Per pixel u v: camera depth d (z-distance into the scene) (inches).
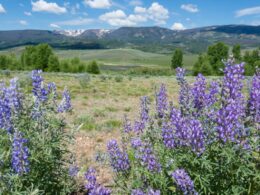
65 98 231.0
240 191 170.1
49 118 215.3
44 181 205.0
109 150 195.3
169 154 177.3
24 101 215.2
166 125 183.2
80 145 391.5
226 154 160.6
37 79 214.8
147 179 183.6
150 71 3351.4
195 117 188.4
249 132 170.4
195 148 164.7
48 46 3097.9
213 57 2970.0
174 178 160.6
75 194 253.8
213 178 174.6
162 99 219.0
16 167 172.7
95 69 3051.2
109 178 284.4
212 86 183.3
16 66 3083.2
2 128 193.0
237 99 174.1
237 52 2952.8
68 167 245.4
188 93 194.5
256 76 185.2
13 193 171.3
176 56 3567.9
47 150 199.8
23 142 176.2
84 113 624.4
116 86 1291.8
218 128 164.6
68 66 3024.1
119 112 669.9
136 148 198.1
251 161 171.8
